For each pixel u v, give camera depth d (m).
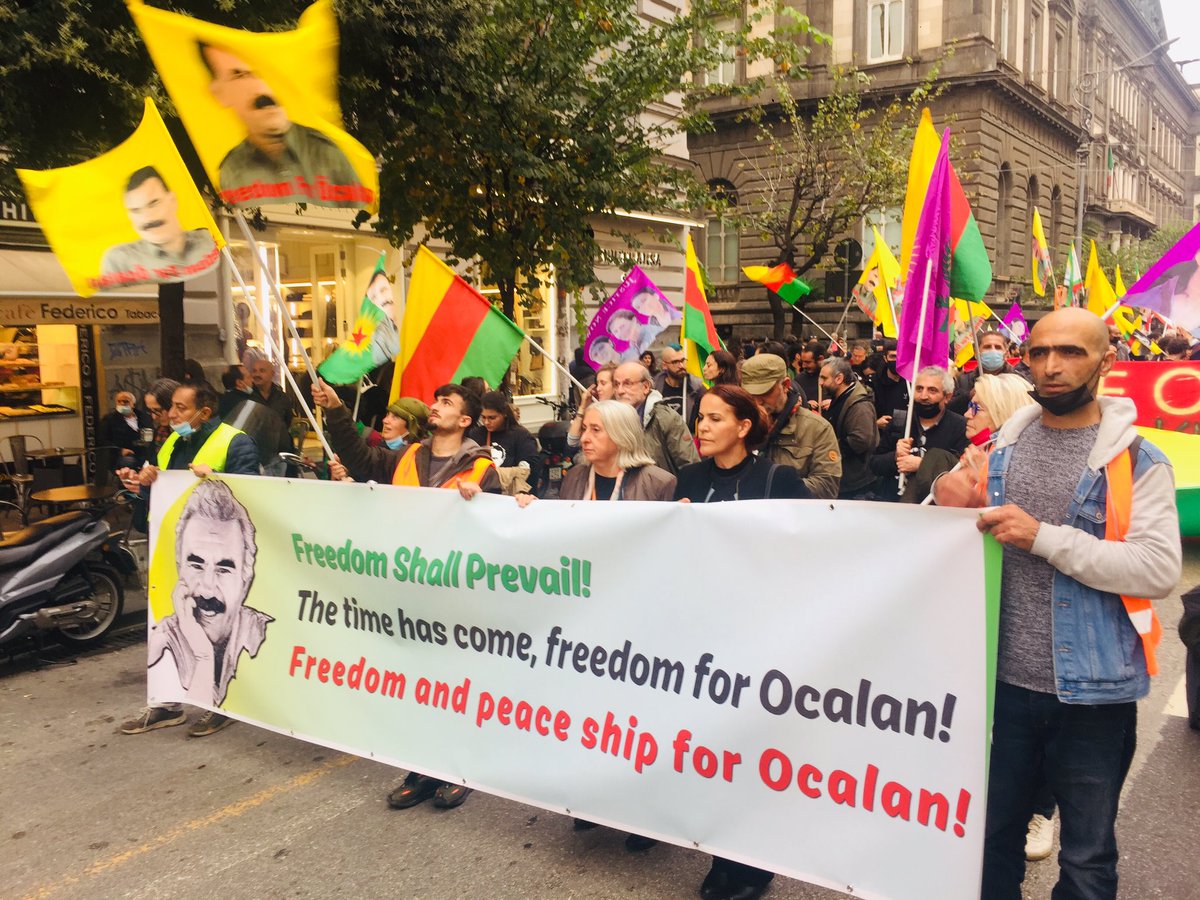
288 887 3.40
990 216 30.97
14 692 5.46
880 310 10.58
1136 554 2.30
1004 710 2.57
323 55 4.22
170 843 3.73
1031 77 34.91
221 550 4.37
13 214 9.70
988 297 30.52
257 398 8.44
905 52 30.19
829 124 23.78
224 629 4.39
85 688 5.51
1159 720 4.86
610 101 9.81
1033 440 2.56
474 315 5.85
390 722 3.84
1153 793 4.05
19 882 3.48
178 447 5.80
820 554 2.82
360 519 3.88
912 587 2.65
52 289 10.06
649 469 3.74
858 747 2.76
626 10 10.17
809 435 4.98
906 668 2.67
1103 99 48.44
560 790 3.37
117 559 6.57
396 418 5.18
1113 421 2.43
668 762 3.12
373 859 3.58
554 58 9.12
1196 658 4.64
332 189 4.33
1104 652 2.38
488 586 3.53
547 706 3.41
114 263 4.41
